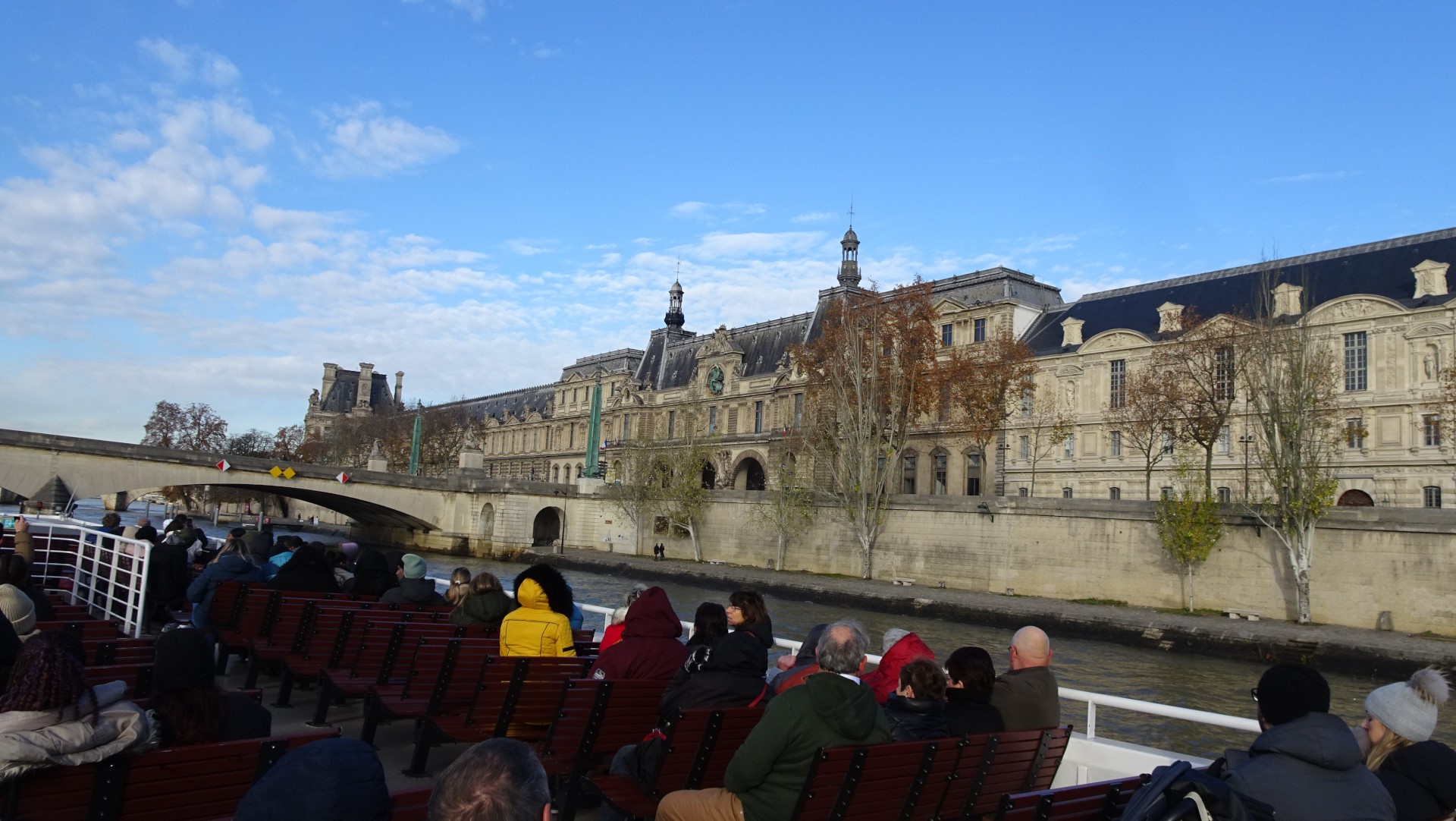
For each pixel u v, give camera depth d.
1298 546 48.62
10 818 6.14
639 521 95.12
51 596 19.56
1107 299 85.31
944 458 90.44
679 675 9.32
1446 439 60.81
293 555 16.34
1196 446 70.00
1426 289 64.06
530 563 92.31
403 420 151.75
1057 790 7.64
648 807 8.48
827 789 7.38
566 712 9.39
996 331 88.12
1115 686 36.53
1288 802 6.05
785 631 49.16
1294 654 42.25
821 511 76.31
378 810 5.27
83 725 6.29
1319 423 51.66
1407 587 45.53
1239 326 58.59
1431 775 6.79
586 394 141.50
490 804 3.97
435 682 11.40
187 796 6.73
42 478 71.06
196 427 159.25
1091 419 79.38
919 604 57.22
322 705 12.59
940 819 8.48
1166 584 54.59
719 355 113.50
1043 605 54.66
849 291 85.25
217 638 15.01
